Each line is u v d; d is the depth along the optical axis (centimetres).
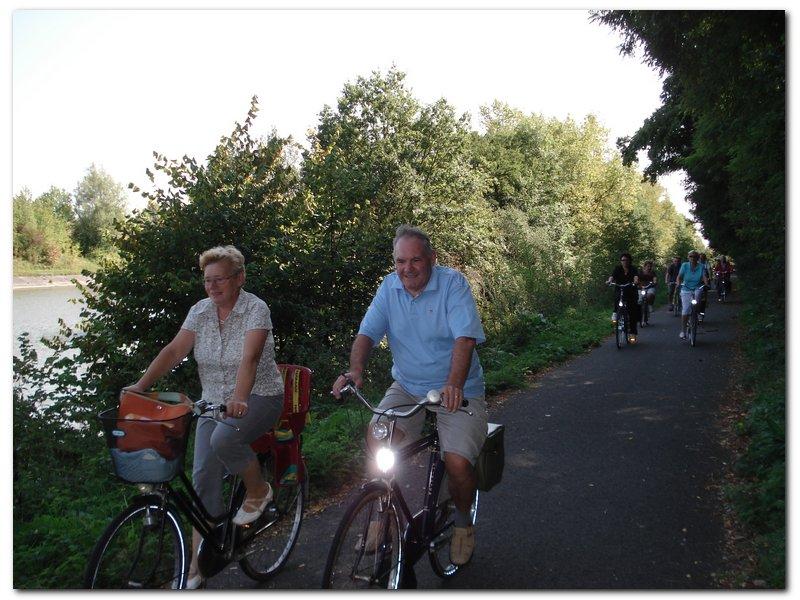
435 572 369
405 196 1695
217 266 351
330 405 866
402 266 345
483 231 1856
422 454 620
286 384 401
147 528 309
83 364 848
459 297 345
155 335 862
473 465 343
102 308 868
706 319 1936
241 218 893
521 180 2614
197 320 362
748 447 580
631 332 1383
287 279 930
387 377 961
